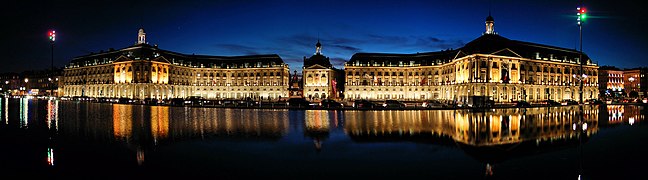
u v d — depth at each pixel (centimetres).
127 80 14962
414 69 14588
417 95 14450
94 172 1769
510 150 2344
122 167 1873
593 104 10219
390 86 14638
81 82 17125
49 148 2395
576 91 13500
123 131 3303
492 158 2095
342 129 3547
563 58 13400
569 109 7356
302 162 2002
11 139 2773
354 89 14700
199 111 6562
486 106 8188
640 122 4200
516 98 12025
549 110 6969
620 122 4212
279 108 7531
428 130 3444
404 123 4169
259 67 16338
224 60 17000
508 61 12019
